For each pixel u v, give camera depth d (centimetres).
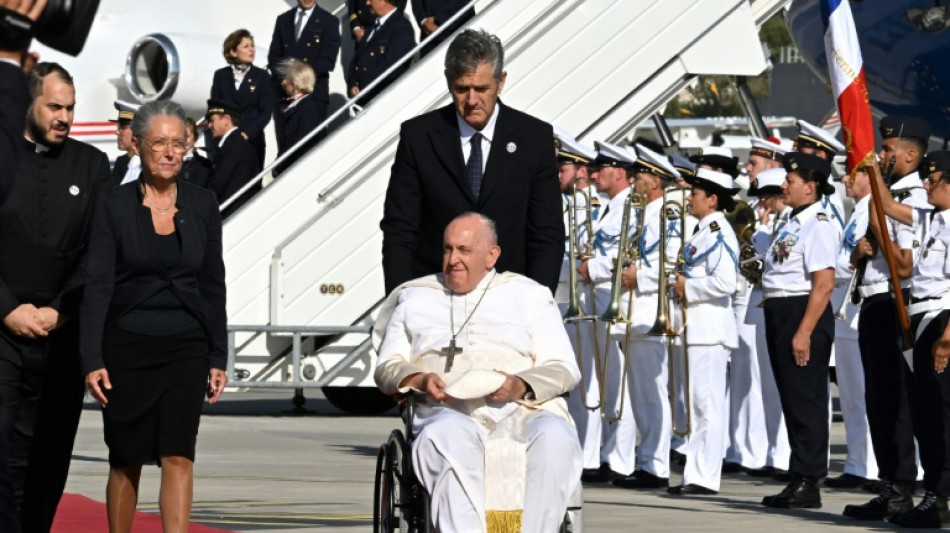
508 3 5181
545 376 2239
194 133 4375
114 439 2397
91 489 3497
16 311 2347
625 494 3741
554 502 2173
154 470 3966
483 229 2336
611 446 4028
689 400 3750
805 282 3475
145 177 2423
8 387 2364
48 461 2433
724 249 3784
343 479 3756
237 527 2922
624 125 5262
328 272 5175
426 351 2322
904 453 3200
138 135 2402
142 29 6069
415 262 2497
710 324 3756
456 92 2433
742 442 4331
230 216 5153
